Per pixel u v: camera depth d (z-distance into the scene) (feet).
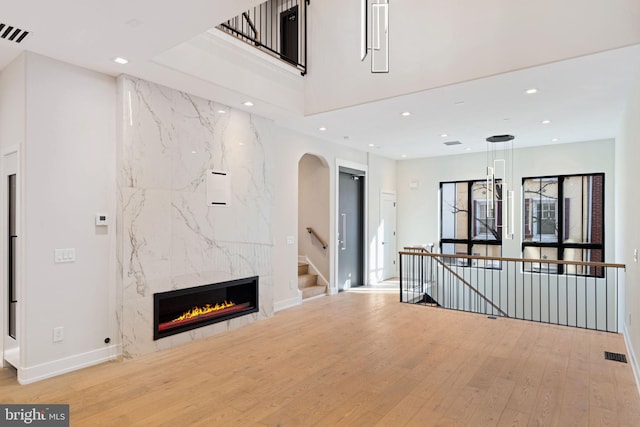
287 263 19.89
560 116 16.99
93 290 11.95
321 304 20.39
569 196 23.50
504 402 9.46
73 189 11.53
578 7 10.90
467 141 22.65
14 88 11.16
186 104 14.11
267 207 17.56
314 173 23.52
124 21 8.97
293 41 20.26
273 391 10.11
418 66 13.84
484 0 12.51
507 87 13.37
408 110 16.14
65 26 9.21
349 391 10.10
